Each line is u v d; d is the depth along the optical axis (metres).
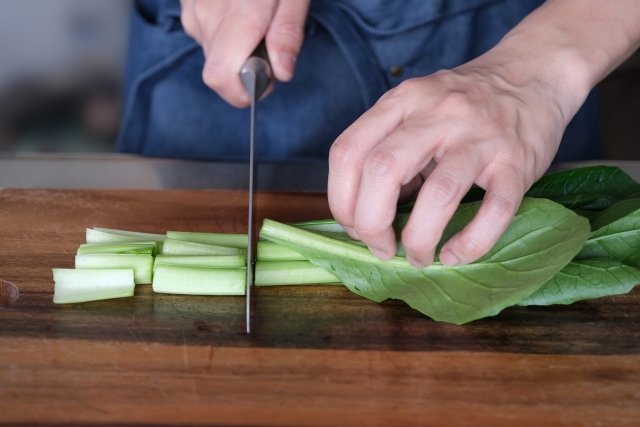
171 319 0.40
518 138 0.39
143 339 0.39
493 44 0.62
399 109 0.39
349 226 0.40
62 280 0.42
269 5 0.51
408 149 0.37
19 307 0.41
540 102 0.41
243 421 0.35
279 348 0.38
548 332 0.40
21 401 0.35
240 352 0.38
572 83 0.43
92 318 0.40
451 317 0.40
